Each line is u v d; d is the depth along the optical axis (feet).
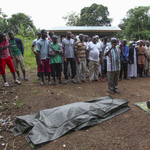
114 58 14.05
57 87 16.52
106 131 8.91
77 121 9.11
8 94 14.05
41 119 9.05
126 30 104.53
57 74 19.85
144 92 15.42
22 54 17.92
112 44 13.94
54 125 8.72
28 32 48.85
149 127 9.20
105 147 7.61
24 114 10.91
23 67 18.11
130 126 9.37
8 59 15.56
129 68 21.57
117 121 9.96
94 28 48.55
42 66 16.28
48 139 8.01
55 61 16.55
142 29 96.63
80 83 18.44
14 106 11.94
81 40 17.88
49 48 16.02
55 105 12.28
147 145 7.69
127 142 7.95
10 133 8.94
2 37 14.35
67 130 8.62
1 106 11.84
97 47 18.67
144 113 10.91
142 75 23.03
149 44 22.74
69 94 14.58
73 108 9.76
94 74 19.53
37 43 15.81
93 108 10.20
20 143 8.05
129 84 18.60
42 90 15.34
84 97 13.97
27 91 14.99
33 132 8.12
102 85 17.85
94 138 8.29
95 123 9.55
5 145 7.91
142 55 21.66
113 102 11.27
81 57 18.08
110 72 14.49
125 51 20.30
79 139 8.21
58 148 7.61
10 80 18.12
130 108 11.59
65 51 17.57
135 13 96.17
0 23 40.27
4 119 10.32
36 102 12.69
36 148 7.64
